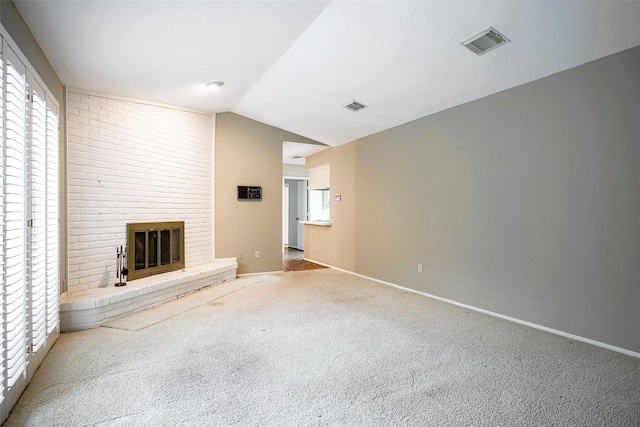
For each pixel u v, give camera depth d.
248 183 5.70
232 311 3.78
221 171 5.46
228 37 2.98
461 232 4.02
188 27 2.74
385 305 4.04
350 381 2.27
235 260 5.55
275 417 1.88
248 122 5.68
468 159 3.92
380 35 2.94
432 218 4.40
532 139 3.29
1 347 1.70
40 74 2.71
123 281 3.97
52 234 2.67
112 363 2.50
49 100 2.66
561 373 2.38
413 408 1.97
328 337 3.04
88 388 2.15
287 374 2.36
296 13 2.71
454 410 1.95
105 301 3.33
